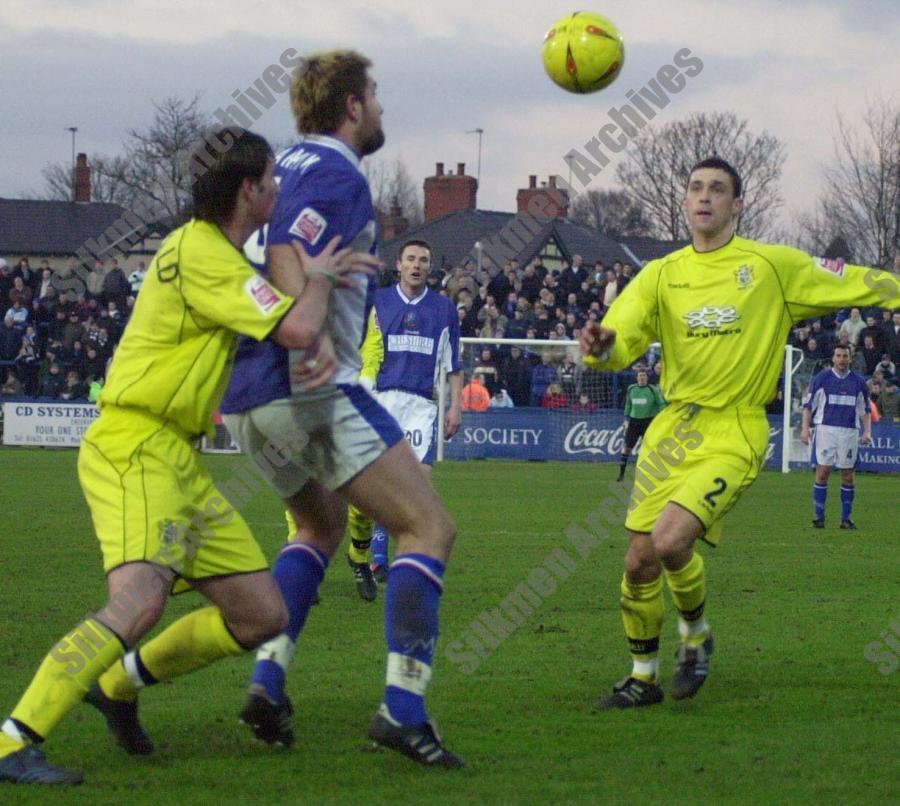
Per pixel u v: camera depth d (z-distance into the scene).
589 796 7.15
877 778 7.59
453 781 7.43
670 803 7.03
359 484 7.81
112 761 7.80
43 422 44.66
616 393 43.22
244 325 7.17
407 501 7.82
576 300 44.88
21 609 13.41
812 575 17.12
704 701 9.75
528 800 7.05
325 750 8.12
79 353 45.28
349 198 7.62
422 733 7.70
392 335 16.58
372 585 14.70
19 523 21.97
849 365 24.53
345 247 7.63
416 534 7.85
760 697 9.89
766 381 10.13
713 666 11.05
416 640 7.72
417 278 16.69
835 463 24.42
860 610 14.12
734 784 7.43
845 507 24.44
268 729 8.06
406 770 7.66
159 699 9.55
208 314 7.25
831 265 10.28
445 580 16.03
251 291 7.20
